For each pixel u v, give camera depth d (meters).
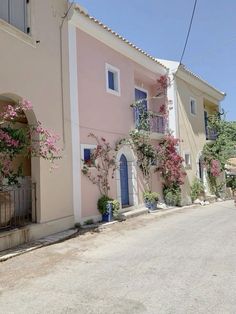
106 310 4.11
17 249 7.17
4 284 5.21
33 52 8.74
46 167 8.89
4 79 7.68
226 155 23.48
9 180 8.09
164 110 17.28
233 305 4.20
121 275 5.50
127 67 14.12
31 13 8.84
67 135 10.05
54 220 9.01
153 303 4.29
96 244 7.93
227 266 5.91
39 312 4.12
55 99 9.58
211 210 15.37
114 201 11.52
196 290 4.73
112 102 12.80
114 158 12.59
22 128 8.41
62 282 5.23
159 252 7.04
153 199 14.45
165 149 16.19
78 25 11.01
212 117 23.91
